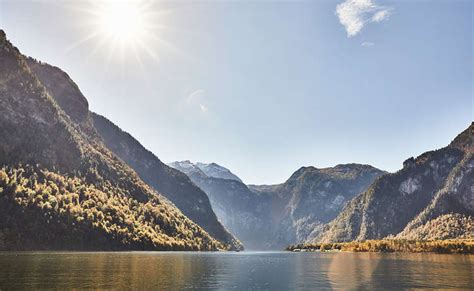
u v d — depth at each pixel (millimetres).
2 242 194000
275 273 132375
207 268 146750
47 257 161625
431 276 116188
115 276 102312
